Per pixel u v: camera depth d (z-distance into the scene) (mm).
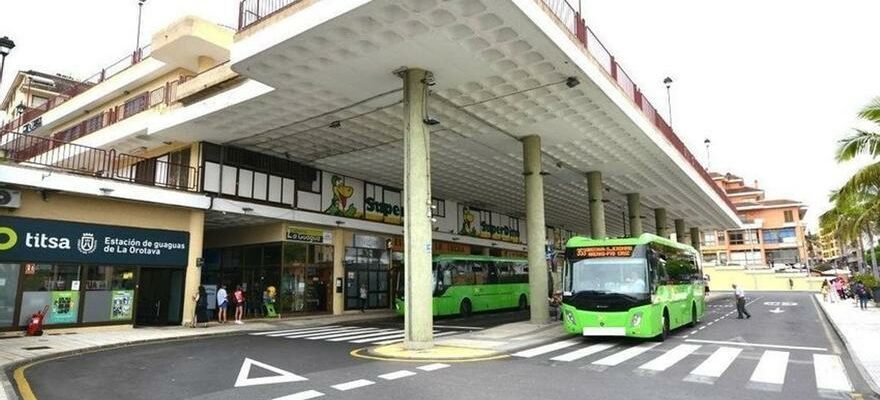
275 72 16406
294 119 20797
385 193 32312
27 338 16562
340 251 28859
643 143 24438
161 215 21297
